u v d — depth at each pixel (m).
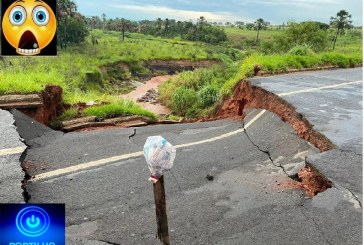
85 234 4.24
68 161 6.15
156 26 135.38
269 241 4.12
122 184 5.43
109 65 57.47
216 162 6.40
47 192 5.08
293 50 17.06
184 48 87.19
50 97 9.07
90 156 6.40
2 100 7.95
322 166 5.57
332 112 8.14
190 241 4.16
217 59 76.06
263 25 160.88
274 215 4.66
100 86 46.44
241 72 12.77
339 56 16.50
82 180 5.51
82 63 49.50
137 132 7.96
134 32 130.00
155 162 3.19
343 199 4.80
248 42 100.25
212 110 13.59
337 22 56.28
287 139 7.11
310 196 5.13
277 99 9.19
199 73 33.50
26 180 5.35
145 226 4.43
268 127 7.98
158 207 3.43
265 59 14.11
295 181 5.67
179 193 5.29
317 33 28.72
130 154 6.57
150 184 5.47
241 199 5.13
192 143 7.37
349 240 4.06
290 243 4.07
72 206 4.79
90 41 73.81
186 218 4.62
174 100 22.44
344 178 5.24
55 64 40.72
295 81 11.56
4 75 9.55
